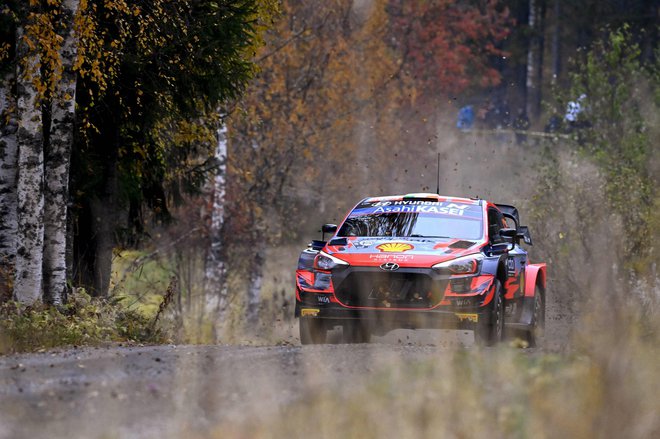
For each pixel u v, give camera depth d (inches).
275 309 3548.2
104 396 1013.2
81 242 2434.8
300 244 4426.7
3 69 2066.9
